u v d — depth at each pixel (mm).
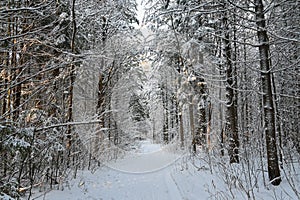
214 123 15086
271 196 5750
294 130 12945
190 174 9828
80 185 8578
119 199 7730
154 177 11430
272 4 7141
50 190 7047
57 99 8102
